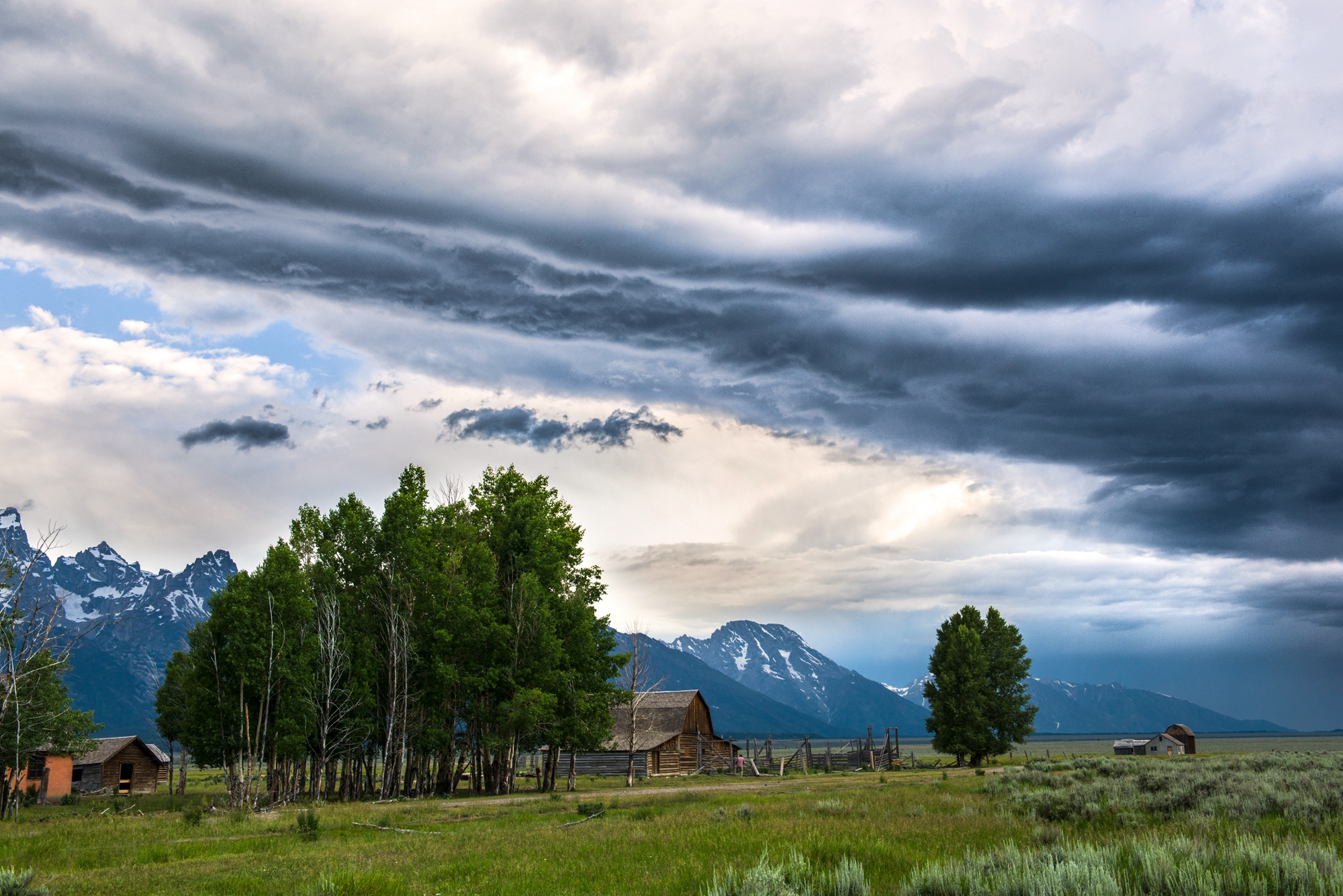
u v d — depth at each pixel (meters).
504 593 58.38
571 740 54.38
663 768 79.44
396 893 13.76
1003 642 91.06
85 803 56.59
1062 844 15.39
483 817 32.94
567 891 13.40
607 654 60.56
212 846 24.14
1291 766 37.66
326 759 48.25
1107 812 21.88
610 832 22.48
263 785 59.97
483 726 57.22
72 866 20.59
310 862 18.89
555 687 55.03
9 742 43.59
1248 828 17.28
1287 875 10.32
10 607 40.03
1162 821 19.86
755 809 28.55
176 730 68.88
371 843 23.58
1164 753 109.94
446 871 16.17
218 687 51.38
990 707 89.44
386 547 55.53
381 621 55.00
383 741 55.34
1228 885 10.13
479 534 61.03
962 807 26.33
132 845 24.52
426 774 56.69
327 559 56.34
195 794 67.81
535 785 66.69
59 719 48.44
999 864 12.27
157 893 15.30
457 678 52.66
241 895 14.99
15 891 14.73
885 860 14.73
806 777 74.56
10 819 38.47
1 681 40.19
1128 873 11.45
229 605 54.00
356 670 52.31
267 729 48.47
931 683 93.25
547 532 60.50
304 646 50.06
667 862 15.76
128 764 75.44
